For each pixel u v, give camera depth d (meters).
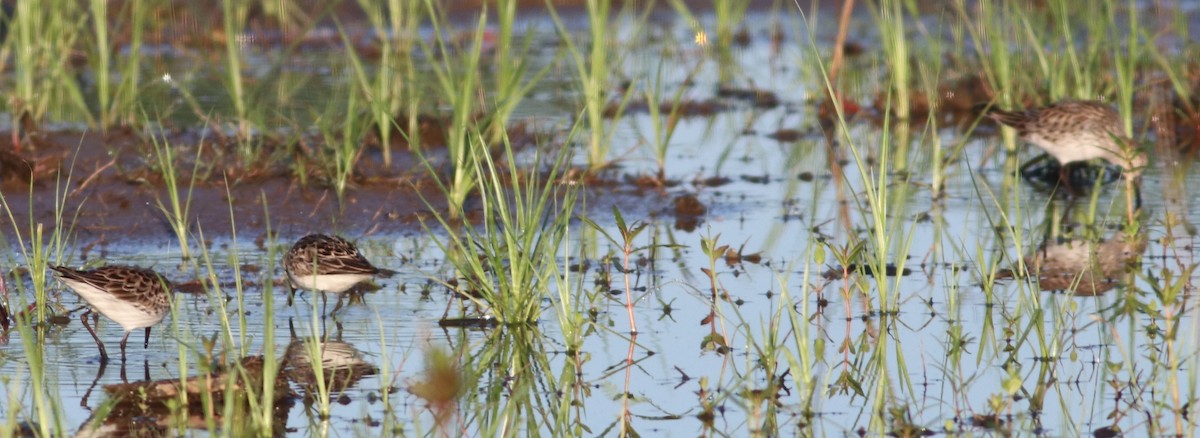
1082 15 22.30
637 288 13.94
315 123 18.83
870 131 22.17
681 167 19.53
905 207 17.28
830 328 12.60
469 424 10.40
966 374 11.37
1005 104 20.83
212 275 11.88
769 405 10.72
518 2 32.03
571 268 14.63
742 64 28.48
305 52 27.48
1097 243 15.13
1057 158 17.95
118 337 12.24
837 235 15.91
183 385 10.37
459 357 11.73
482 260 14.27
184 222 15.31
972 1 31.45
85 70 25.36
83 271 11.55
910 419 10.30
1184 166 19.27
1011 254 15.03
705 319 12.94
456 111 16.92
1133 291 13.11
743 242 15.67
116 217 15.99
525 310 12.75
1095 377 11.26
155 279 11.69
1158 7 28.72
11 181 16.84
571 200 13.51
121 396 10.24
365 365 11.55
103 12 21.11
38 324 12.58
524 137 19.94
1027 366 11.51
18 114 19.72
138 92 21.89
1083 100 18.16
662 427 10.33
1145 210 16.98
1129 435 10.02
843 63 25.88
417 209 16.53
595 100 18.58
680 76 26.98
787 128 22.36
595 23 18.88
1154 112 21.20
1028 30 21.27
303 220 16.11
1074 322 12.55
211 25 27.59
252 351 11.69
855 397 10.91
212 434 9.58
